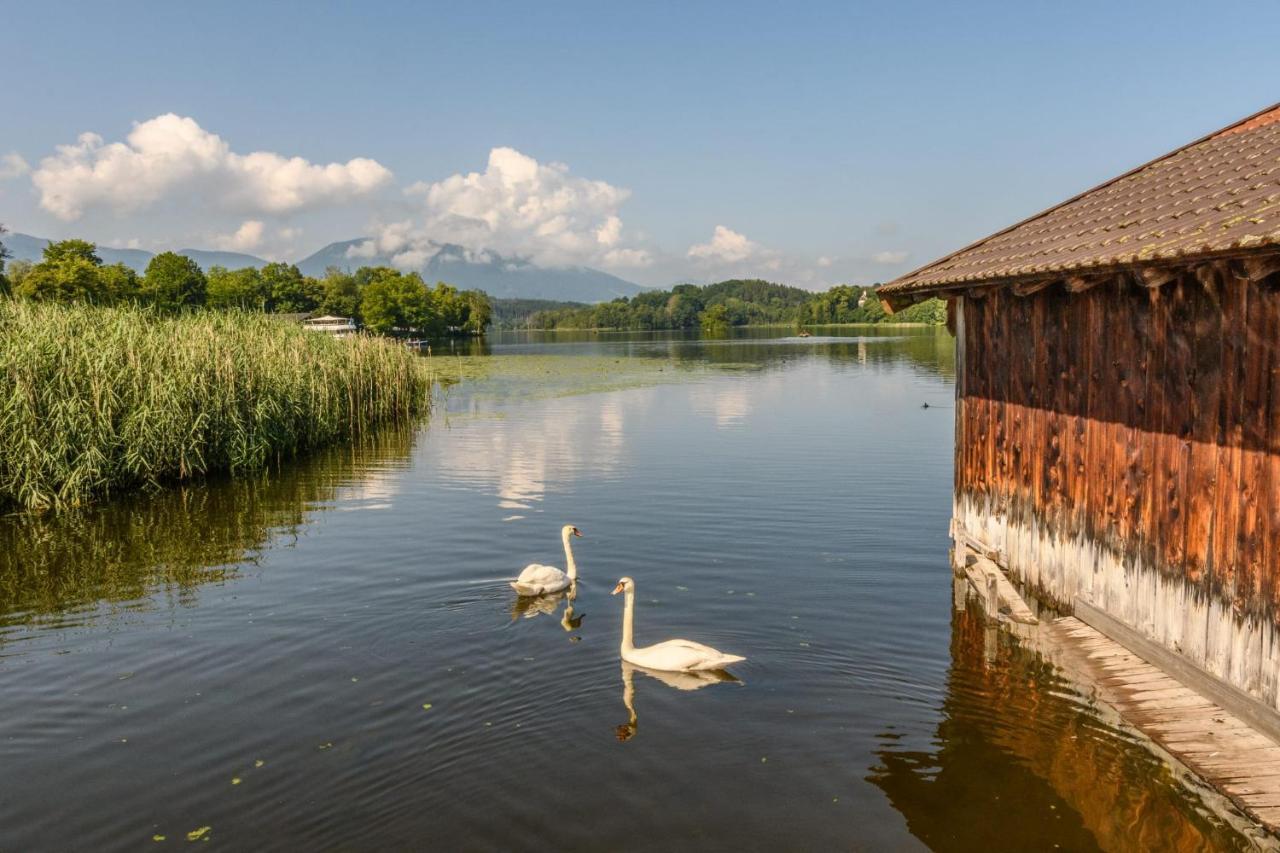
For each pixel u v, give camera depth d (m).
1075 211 13.55
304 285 151.00
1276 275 7.55
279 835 8.19
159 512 21.33
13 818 8.55
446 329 181.00
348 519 20.34
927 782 8.77
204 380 26.27
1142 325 9.87
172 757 9.64
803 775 8.97
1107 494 10.74
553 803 8.58
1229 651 8.48
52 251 95.50
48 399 22.09
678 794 8.68
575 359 91.50
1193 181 11.20
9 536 19.25
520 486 23.72
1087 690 10.12
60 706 10.92
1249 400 8.02
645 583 15.15
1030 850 7.67
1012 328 13.48
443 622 13.49
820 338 146.25
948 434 32.16
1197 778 8.59
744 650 12.16
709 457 27.80
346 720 10.40
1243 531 8.19
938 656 11.81
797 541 17.61
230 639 12.98
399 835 8.12
